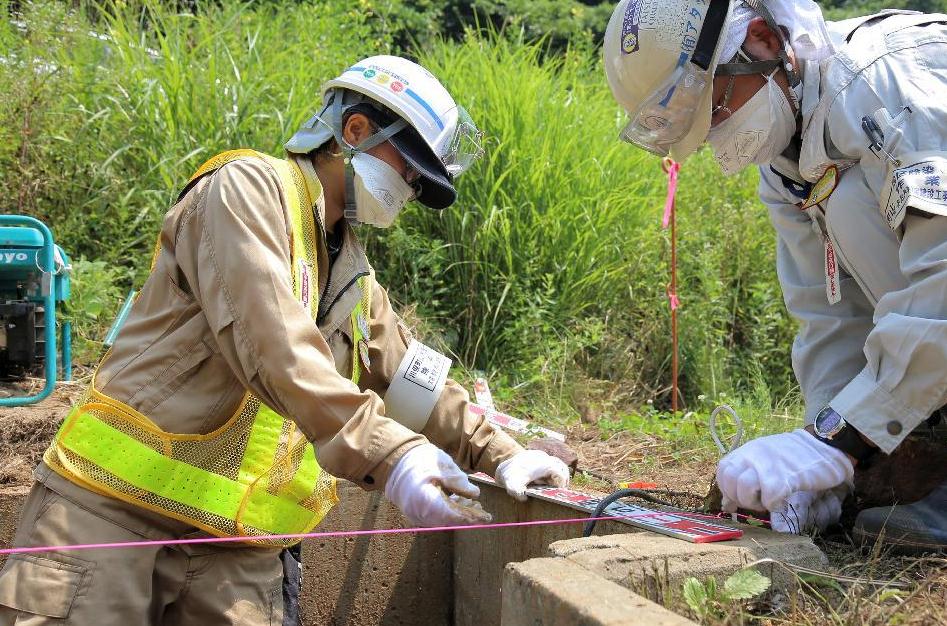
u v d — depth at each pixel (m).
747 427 4.27
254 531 2.10
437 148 2.15
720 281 6.13
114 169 5.28
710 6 2.18
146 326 2.08
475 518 1.94
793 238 2.57
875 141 2.06
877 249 2.18
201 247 1.97
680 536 2.01
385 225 2.26
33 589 1.88
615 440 4.45
